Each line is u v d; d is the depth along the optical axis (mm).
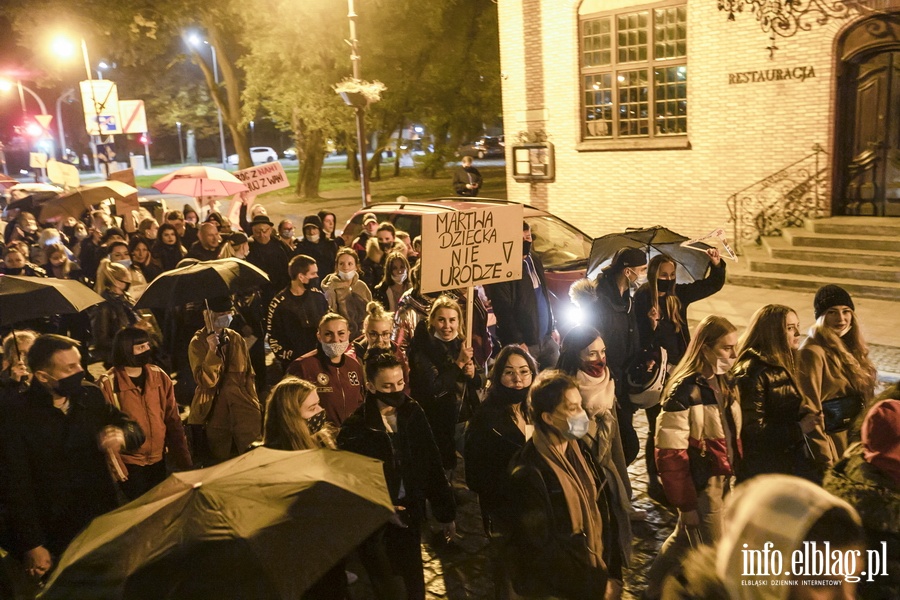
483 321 6809
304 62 25578
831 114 13836
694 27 15258
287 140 75812
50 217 14820
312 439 4242
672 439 4094
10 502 4133
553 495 3568
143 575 2424
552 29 17359
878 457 3150
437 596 4934
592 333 4723
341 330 5602
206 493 2705
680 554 4145
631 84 16500
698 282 6633
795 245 13828
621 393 5914
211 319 6516
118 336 5191
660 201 16391
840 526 1980
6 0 26422
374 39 25234
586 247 10414
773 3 14125
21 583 4340
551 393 3561
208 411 6449
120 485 5266
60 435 4254
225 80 34594
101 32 27484
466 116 28797
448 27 27031
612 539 3859
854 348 5121
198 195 15305
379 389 4301
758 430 4367
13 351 5387
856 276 12586
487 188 33188
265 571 2451
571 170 17719
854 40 13477
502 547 3672
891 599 2904
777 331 4457
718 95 15172
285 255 10656
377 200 31172
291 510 2682
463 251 5785
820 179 14133
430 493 4465
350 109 26266
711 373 4203
